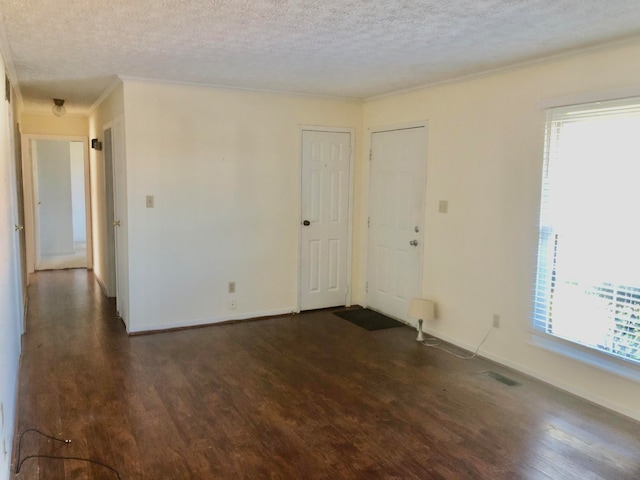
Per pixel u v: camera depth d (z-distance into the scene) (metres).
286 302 5.33
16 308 3.70
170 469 2.48
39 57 3.55
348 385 3.54
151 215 4.55
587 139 3.23
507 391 3.46
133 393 3.35
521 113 3.68
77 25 2.81
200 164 4.71
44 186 8.59
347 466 2.53
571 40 3.03
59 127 7.07
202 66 3.86
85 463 2.52
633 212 2.99
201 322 4.89
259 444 2.73
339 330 4.82
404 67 3.81
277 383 3.56
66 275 7.21
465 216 4.21
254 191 5.01
